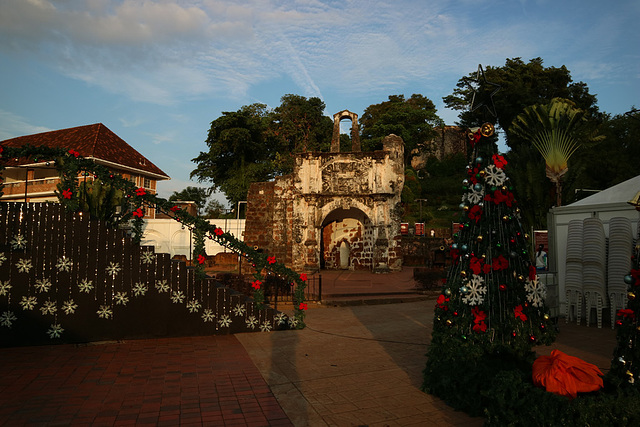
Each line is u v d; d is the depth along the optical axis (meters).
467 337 5.29
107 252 8.33
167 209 9.19
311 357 7.09
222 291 8.98
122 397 5.18
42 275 7.93
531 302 5.77
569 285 9.31
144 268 8.51
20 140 37.62
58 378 5.89
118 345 7.91
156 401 5.05
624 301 8.41
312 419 4.55
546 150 22.66
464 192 5.90
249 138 41.84
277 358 7.03
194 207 29.77
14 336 7.72
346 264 30.58
